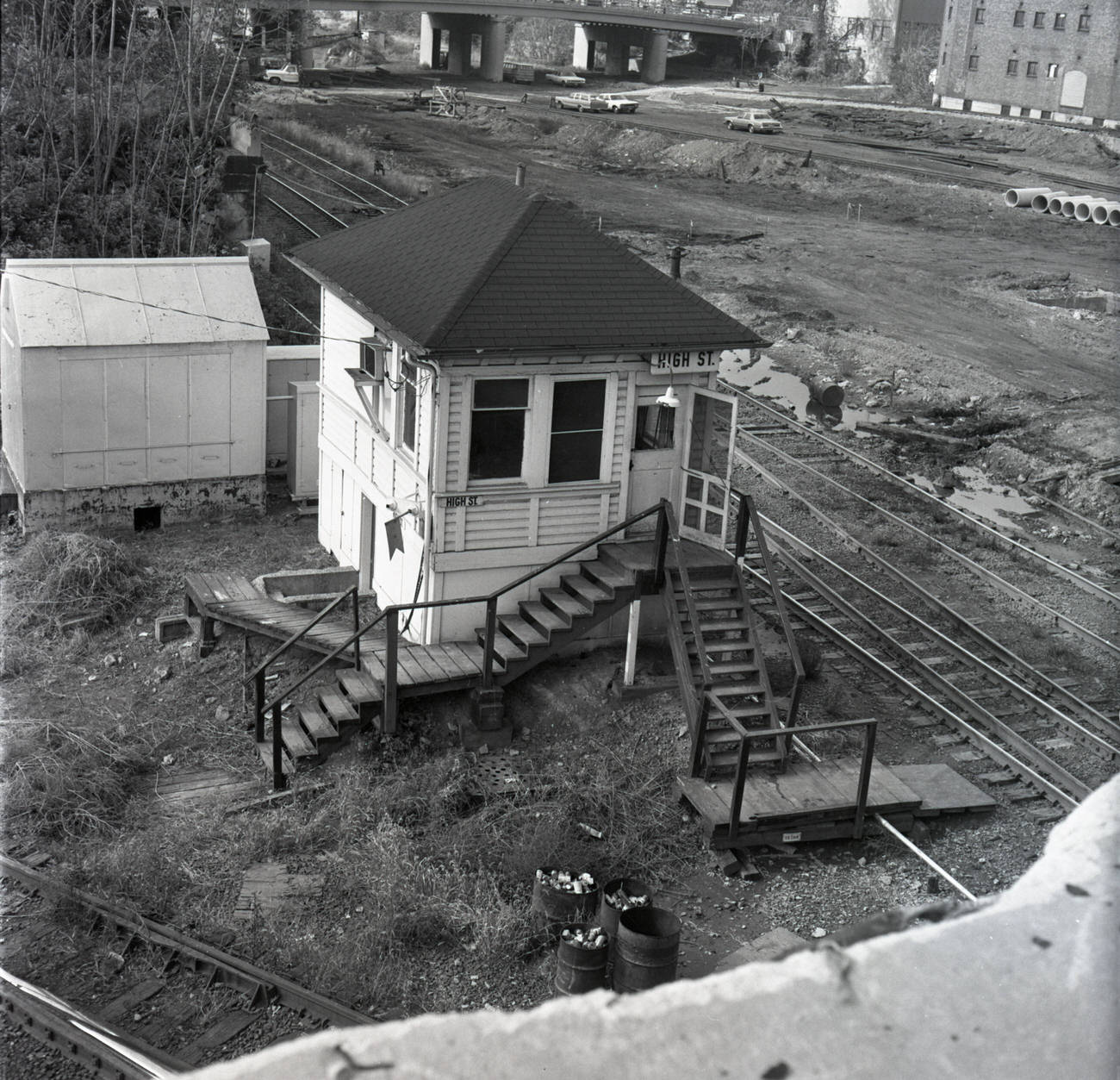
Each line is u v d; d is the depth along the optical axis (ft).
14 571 70.28
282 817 49.75
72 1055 36.17
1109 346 139.44
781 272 164.66
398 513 61.05
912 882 47.60
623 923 40.63
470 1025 4.72
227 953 40.75
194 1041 37.35
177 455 79.20
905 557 78.95
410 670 55.36
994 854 49.34
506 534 58.85
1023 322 147.33
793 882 47.55
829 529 82.89
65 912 43.27
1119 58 247.91
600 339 56.95
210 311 78.23
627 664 58.03
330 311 71.36
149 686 61.36
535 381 57.21
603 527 60.29
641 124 277.64
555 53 452.76
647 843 48.73
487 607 55.01
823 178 229.04
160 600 69.41
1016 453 103.19
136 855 46.52
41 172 122.62
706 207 207.62
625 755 53.88
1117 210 200.03
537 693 58.18
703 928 44.57
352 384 68.49
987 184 224.74
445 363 55.26
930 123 275.39
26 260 76.64
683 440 60.90
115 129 126.41
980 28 279.28
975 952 5.27
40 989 39.22
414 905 43.96
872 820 49.98
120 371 76.28
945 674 63.36
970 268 171.12
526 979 41.57
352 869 46.01
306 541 78.38
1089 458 104.37
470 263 60.13
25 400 74.59
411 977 41.09
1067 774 53.83
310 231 147.33
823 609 70.28
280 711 52.06
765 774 51.49
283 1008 38.75
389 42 451.53
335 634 60.90
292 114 267.59
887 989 5.07
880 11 387.55
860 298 154.40
